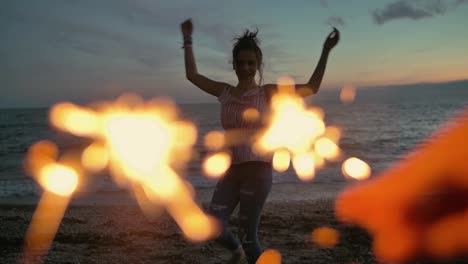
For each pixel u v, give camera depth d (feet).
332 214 22.09
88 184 39.11
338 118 218.79
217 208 11.52
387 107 371.97
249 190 11.18
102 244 17.99
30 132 163.63
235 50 11.44
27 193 35.81
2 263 15.67
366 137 109.81
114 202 30.01
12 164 66.03
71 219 22.81
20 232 19.89
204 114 331.57
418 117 210.79
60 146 95.61
